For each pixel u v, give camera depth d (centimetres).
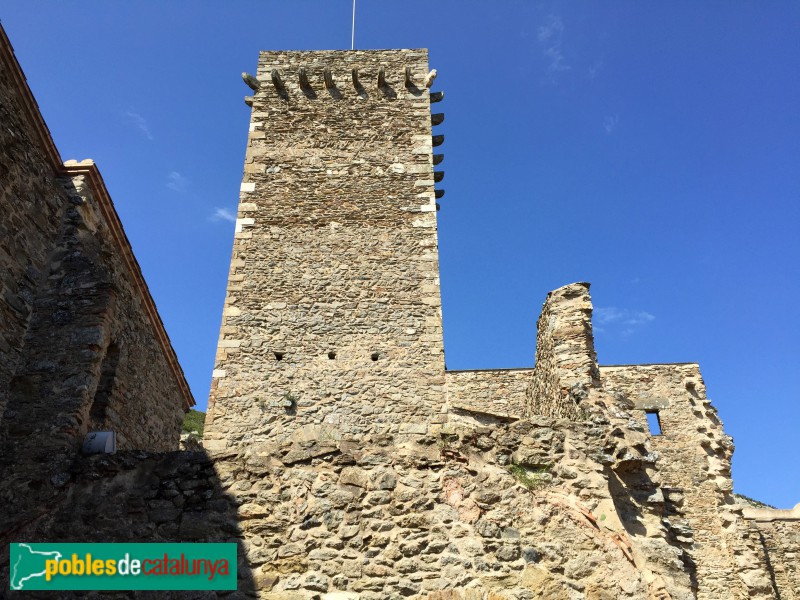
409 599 587
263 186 1294
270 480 639
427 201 1288
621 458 707
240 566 593
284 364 1102
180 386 1205
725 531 1562
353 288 1184
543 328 1158
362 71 1465
